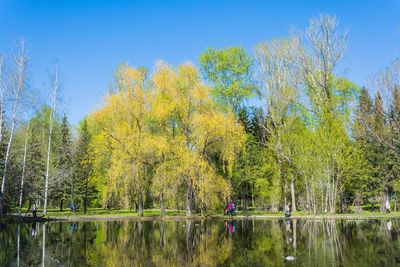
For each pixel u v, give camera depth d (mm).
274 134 33062
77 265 8797
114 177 23828
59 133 39625
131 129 25828
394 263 8352
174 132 27234
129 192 26578
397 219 23391
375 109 27453
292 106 32156
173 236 14883
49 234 15898
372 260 8773
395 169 35250
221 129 24375
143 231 17016
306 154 27172
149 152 24531
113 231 17078
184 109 25609
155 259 9562
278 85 32031
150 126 27812
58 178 31438
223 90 32750
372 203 37906
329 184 26125
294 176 31250
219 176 25516
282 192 33125
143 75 26672
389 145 27969
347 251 10289
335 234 14695
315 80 30641
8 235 15531
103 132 27703
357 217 24578
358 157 27672
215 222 22562
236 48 33281
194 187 24656
